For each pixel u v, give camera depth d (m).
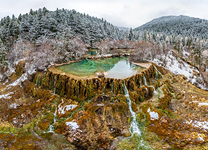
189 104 20.70
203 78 38.81
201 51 45.12
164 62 39.22
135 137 14.68
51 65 27.45
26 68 28.27
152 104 19.48
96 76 21.56
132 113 17.92
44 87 23.08
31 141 14.07
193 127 16.02
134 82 22.12
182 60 52.81
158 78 29.02
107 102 17.88
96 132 14.57
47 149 13.11
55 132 15.13
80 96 19.39
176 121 17.14
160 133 15.09
